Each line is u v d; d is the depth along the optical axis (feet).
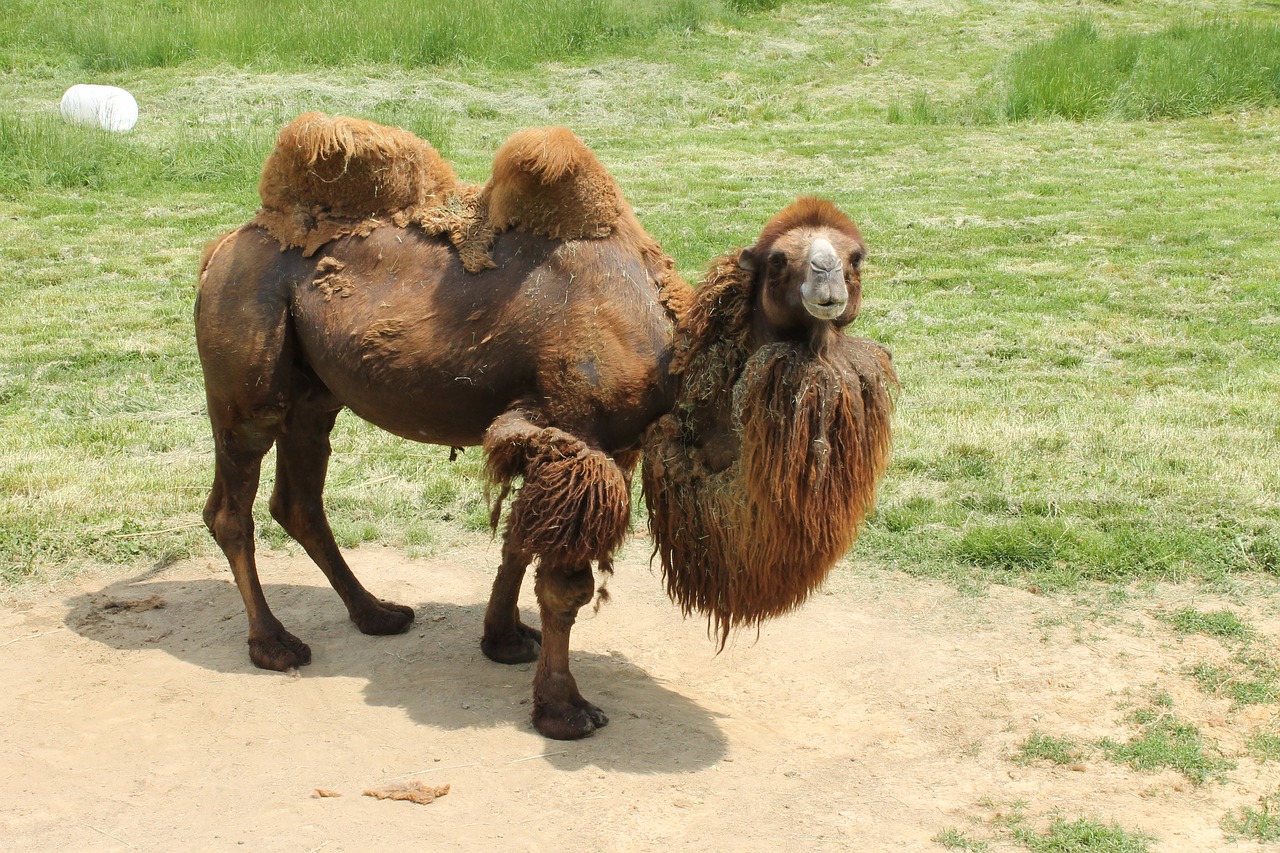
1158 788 14.85
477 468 26.58
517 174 15.51
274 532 23.29
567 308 15.46
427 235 16.46
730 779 15.02
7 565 21.44
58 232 49.01
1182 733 16.03
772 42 88.74
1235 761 15.40
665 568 15.84
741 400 14.38
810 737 16.37
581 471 15.01
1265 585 20.44
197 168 58.54
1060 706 16.92
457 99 73.77
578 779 14.90
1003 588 20.80
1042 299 39.68
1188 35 82.07
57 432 28.22
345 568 19.51
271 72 77.20
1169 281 41.50
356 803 14.20
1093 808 14.40
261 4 85.20
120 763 15.14
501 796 14.48
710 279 14.98
